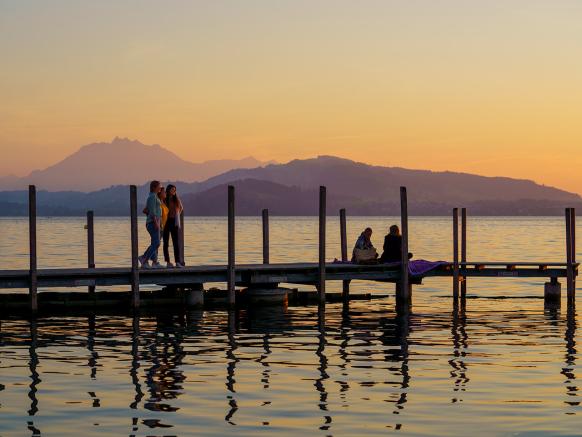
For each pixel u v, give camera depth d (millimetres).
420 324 33594
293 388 21562
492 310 38625
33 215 33688
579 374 23406
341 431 17828
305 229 199000
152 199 36656
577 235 150625
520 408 19625
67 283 34469
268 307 38812
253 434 17609
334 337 29984
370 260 40781
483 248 100000
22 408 19484
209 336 30047
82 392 21031
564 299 44250
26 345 27859
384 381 22391
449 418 18781
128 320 34000
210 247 96312
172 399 20375
